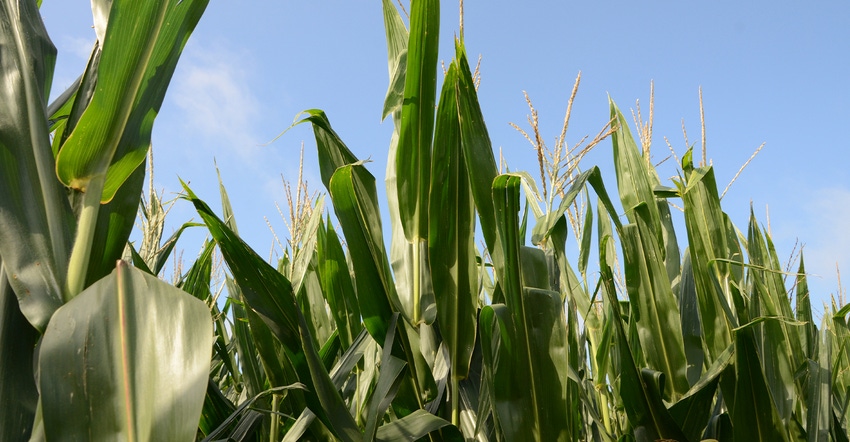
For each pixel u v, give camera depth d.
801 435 2.42
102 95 1.45
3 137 1.39
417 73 2.17
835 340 3.10
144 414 1.03
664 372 2.47
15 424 1.28
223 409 2.36
